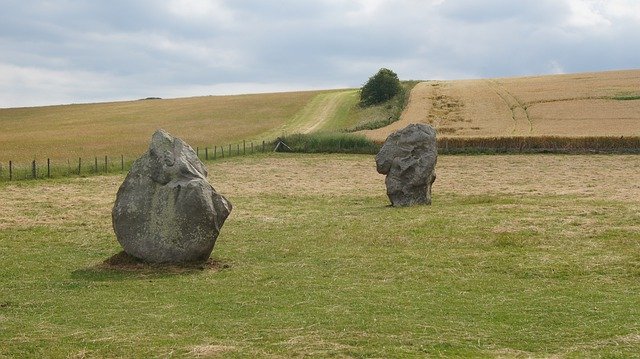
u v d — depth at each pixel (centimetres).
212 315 1434
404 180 3238
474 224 2555
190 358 1145
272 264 1998
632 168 5097
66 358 1152
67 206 3278
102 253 2191
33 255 2148
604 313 1431
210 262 1998
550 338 1266
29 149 6844
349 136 6731
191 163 2023
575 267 1881
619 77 10756
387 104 9856
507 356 1162
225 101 12000
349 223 2700
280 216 2945
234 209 3197
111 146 7125
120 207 1977
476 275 1839
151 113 10894
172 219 1953
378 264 1973
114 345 1216
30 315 1445
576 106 8550
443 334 1285
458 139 6412
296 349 1188
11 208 3177
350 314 1429
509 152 6244
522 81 11031
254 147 6694
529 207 2953
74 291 1667
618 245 2142
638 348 1199
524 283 1742
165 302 1554
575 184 4175
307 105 10838
